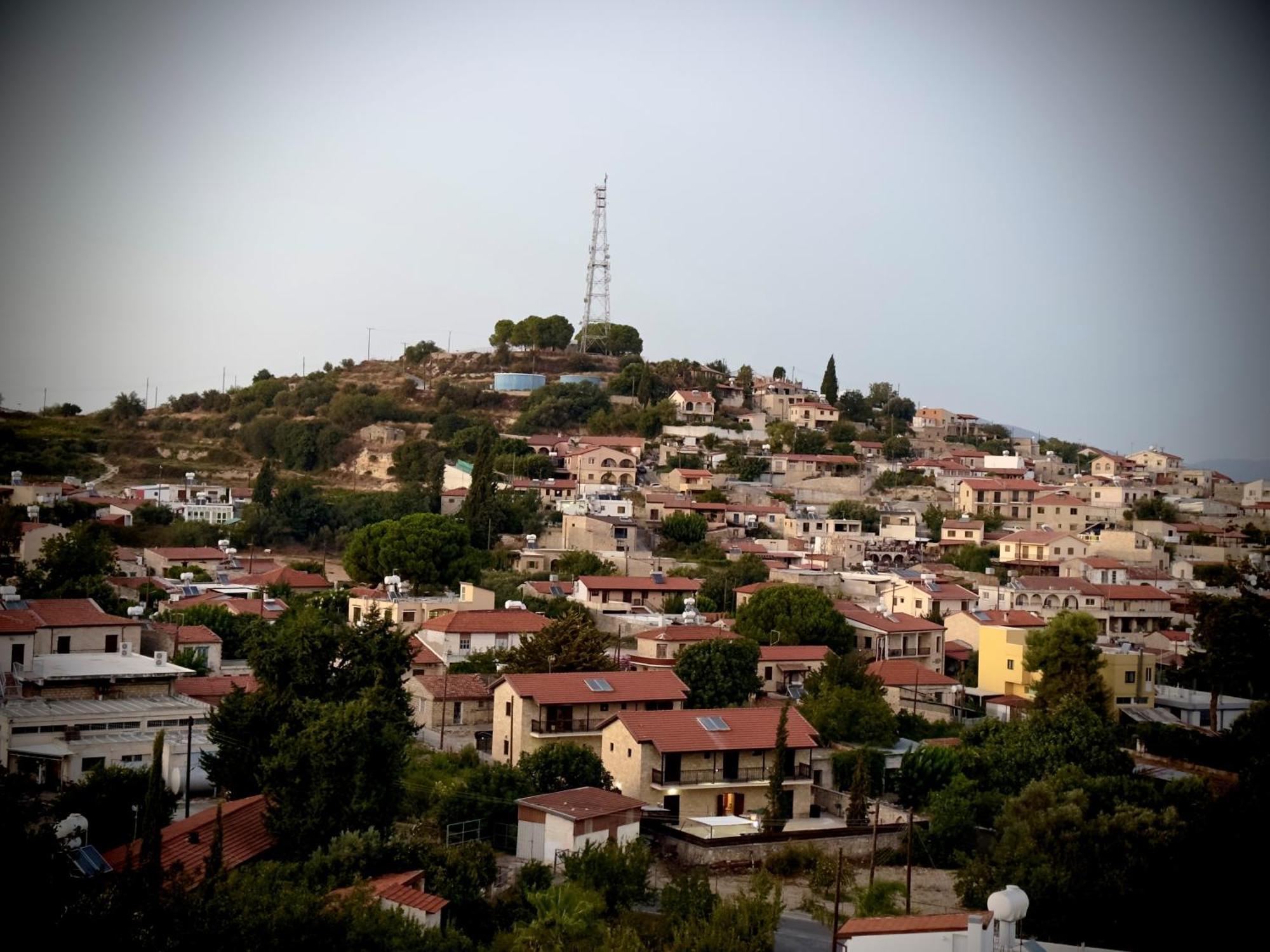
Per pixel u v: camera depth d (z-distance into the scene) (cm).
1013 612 14250
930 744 9644
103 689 8638
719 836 8000
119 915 4578
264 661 8450
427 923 5697
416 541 14712
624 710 9262
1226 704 11769
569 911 5959
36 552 15338
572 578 15975
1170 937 6350
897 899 7269
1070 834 6981
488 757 9481
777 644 12150
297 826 6800
